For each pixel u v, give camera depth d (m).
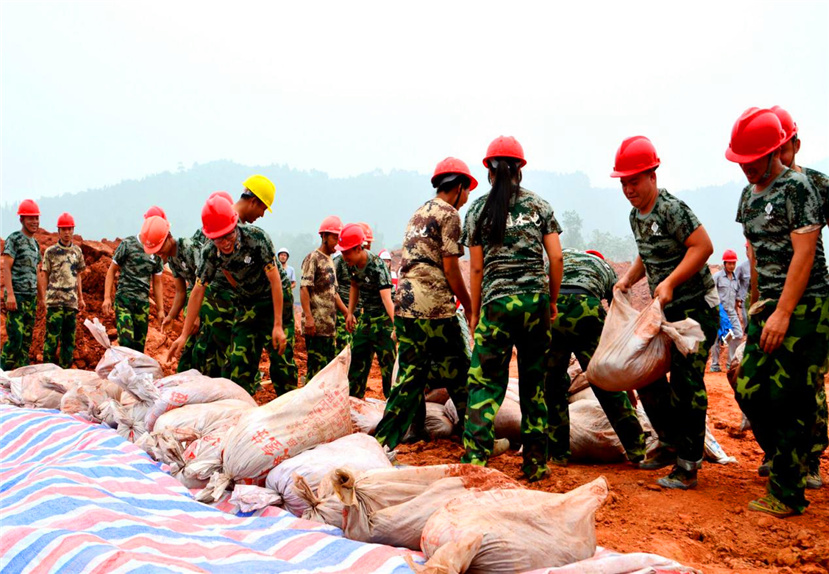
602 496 3.26
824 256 4.20
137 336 10.14
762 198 4.26
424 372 5.94
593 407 5.98
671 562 2.89
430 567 2.73
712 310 4.84
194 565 2.84
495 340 4.89
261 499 3.95
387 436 5.88
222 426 5.04
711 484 5.00
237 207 7.02
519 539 2.94
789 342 4.16
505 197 4.86
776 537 3.94
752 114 4.24
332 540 3.20
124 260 9.98
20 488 3.60
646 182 4.71
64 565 2.75
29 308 11.67
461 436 6.57
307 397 4.52
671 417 5.33
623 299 4.94
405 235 5.93
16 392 6.85
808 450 4.24
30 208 11.55
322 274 9.39
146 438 5.01
